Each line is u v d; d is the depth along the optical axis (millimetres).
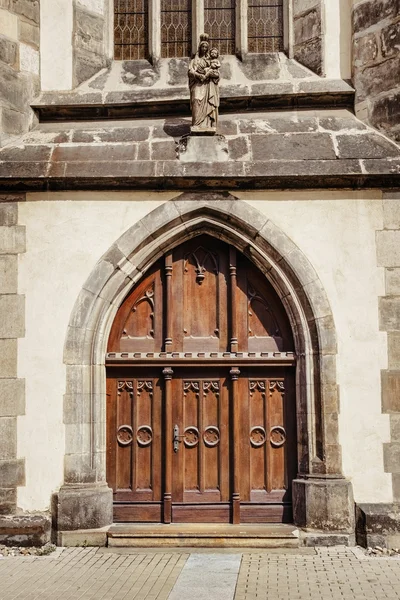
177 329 8180
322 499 7539
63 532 7559
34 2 8750
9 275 7953
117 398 8164
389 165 7824
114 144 8258
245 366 8070
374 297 7793
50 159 8078
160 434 8102
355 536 7516
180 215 7941
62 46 8781
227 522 7949
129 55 9125
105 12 9133
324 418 7668
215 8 9109
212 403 8133
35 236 7984
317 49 8734
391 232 7852
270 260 7945
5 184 7980
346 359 7734
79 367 7828
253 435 8086
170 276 8219
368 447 7629
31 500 7676
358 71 8406
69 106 8586
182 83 8773
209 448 8094
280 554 7242
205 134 8047
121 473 8086
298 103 8586
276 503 7953
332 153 7973
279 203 7957
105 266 7930
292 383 8078
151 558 7098
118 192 8023
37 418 7770
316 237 7891
